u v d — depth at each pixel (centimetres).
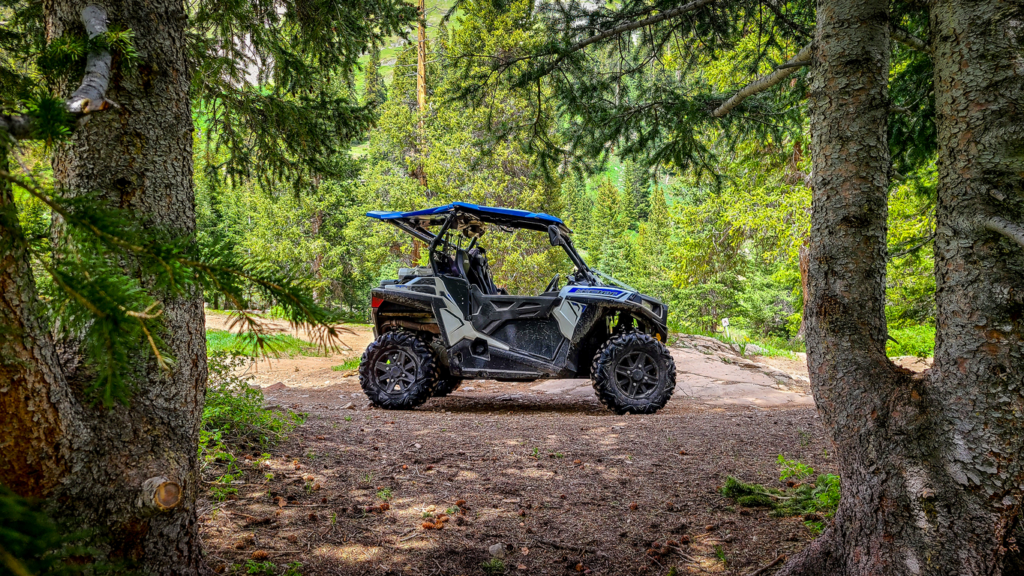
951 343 187
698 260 2305
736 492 341
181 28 200
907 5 372
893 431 195
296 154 535
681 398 823
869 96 212
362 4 508
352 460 403
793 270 2064
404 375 681
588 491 353
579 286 683
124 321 86
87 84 117
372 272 3123
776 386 925
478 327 689
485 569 254
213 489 323
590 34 524
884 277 217
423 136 2631
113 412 168
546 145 606
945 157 193
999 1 182
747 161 1716
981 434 177
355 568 250
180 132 195
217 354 464
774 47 559
